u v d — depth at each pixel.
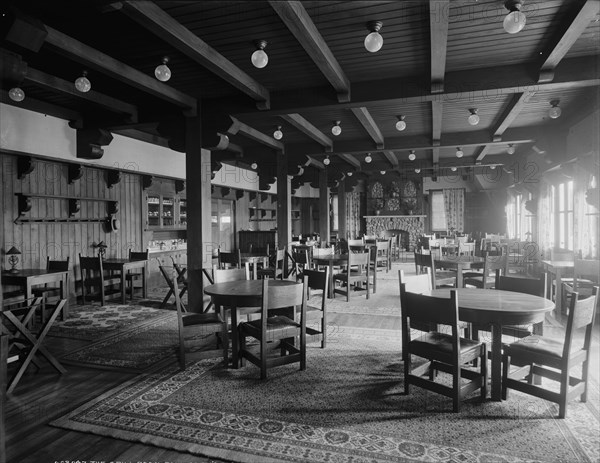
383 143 8.95
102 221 7.93
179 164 9.78
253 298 3.74
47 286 6.79
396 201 16.73
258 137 8.02
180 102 5.65
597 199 6.09
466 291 3.83
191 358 3.86
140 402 3.13
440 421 2.80
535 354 2.95
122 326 5.48
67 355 4.28
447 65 4.84
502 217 15.60
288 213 9.46
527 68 4.79
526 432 2.65
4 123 5.89
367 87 5.30
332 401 3.12
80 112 6.89
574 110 6.84
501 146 9.98
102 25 3.75
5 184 6.12
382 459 2.37
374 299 7.20
